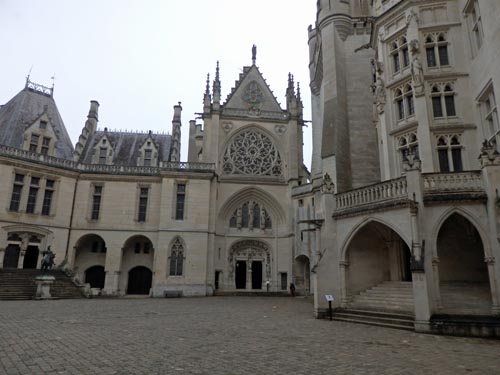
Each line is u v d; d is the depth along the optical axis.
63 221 39.91
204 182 42.47
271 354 9.63
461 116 18.97
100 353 9.52
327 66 29.75
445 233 18.06
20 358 8.85
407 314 15.27
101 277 42.16
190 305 26.44
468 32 19.33
